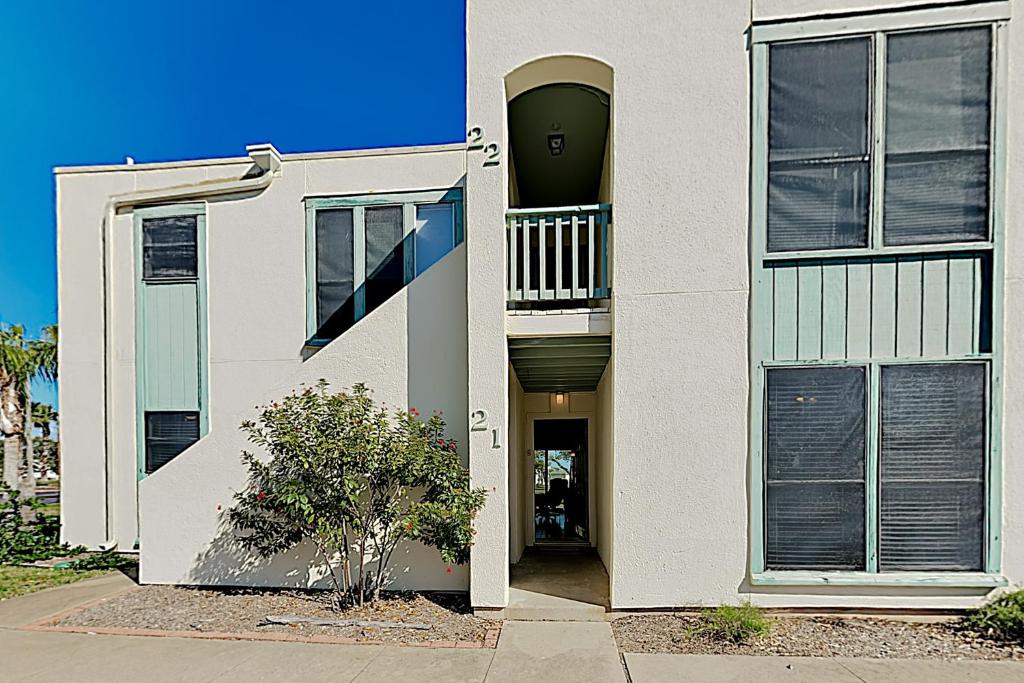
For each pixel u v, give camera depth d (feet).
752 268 19.17
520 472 28.94
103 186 31.50
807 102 18.95
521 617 19.49
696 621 18.69
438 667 15.79
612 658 16.21
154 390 30.32
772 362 19.10
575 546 30.91
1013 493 18.10
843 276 18.81
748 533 19.03
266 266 28.40
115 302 31.14
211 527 23.62
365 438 20.54
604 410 25.84
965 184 18.25
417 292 23.34
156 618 19.95
